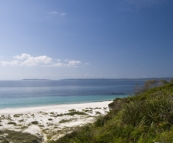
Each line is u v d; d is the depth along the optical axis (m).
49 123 24.20
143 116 6.52
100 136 6.03
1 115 31.42
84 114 30.19
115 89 114.38
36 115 30.70
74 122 23.69
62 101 57.53
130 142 5.21
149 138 5.13
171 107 6.48
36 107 42.53
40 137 17.38
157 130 5.51
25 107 43.53
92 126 9.65
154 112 6.56
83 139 6.55
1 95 79.38
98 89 117.06
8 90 115.44
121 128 6.12
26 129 20.69
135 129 5.83
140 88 20.78
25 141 15.68
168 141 4.68
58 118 27.34
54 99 63.59
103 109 35.84
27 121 25.84
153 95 10.75
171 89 12.65
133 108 7.06
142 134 5.30
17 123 24.53
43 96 74.50
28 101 57.78
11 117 29.27
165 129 5.57
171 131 5.16
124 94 79.94
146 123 6.25
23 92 97.12
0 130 19.05
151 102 7.14
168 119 6.04
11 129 20.59
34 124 23.81
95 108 37.50
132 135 5.57
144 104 7.12
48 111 35.06
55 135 16.92
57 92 95.75
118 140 5.45
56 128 20.75
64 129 19.02
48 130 20.08
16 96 74.88
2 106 46.12
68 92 94.94
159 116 6.29
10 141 15.59
